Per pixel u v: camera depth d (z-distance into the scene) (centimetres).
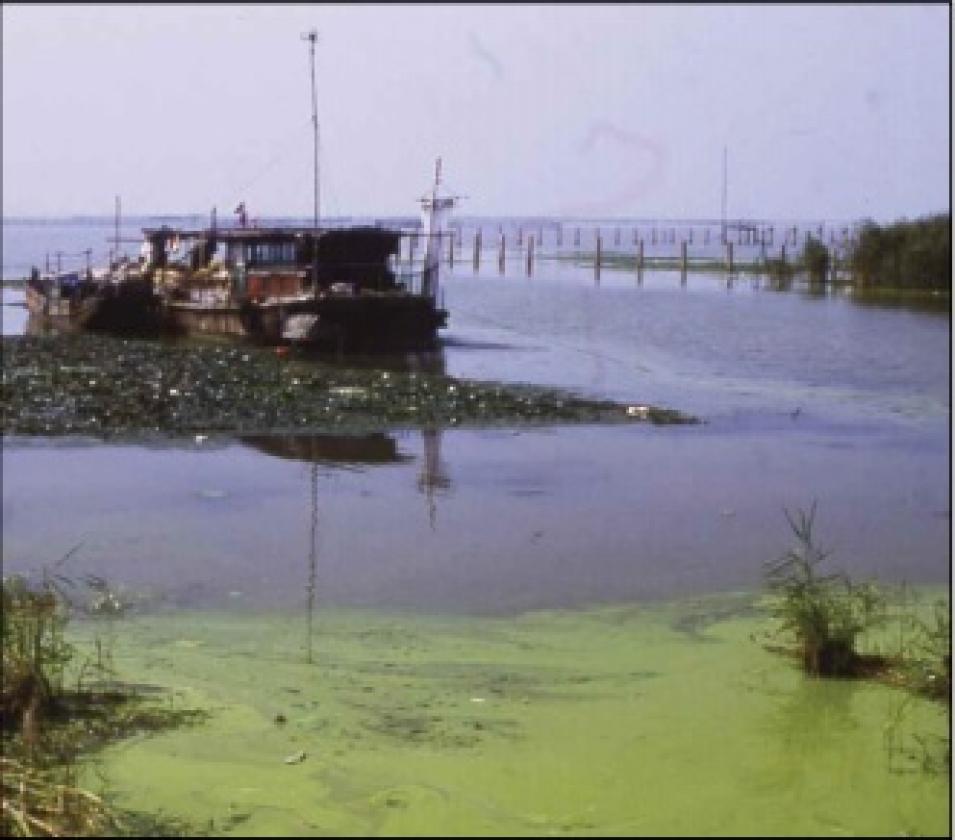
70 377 2339
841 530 1352
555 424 2064
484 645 932
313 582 1124
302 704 799
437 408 2150
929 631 882
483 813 652
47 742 727
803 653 878
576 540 1296
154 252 3941
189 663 880
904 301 4975
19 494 1488
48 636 894
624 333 3769
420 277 3638
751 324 4016
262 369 2583
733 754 722
